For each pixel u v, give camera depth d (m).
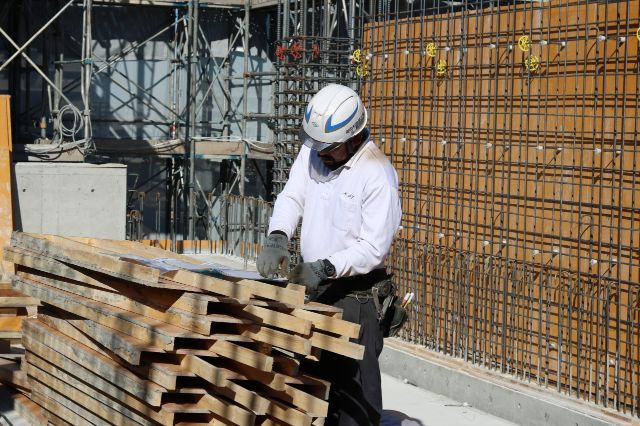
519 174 10.22
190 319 6.09
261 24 27.67
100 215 21.05
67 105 23.95
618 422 8.76
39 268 7.80
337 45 17.92
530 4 10.12
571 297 9.52
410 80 11.84
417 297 11.71
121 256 7.61
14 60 25.81
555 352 9.81
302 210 6.86
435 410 10.15
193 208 26.03
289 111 21.61
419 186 11.68
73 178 20.80
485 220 10.68
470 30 10.94
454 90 11.19
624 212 9.08
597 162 9.37
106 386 6.80
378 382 6.70
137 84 26.98
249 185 28.34
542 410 9.41
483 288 10.71
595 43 9.38
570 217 9.64
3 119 19.81
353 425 6.58
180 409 6.04
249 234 22.36
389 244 6.45
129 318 6.54
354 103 6.39
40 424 8.26
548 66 9.88
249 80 27.59
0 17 25.08
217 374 5.81
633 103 8.97
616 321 9.09
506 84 10.34
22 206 20.45
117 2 25.97
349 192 6.47
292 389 5.91
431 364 10.95
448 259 11.23
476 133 10.83
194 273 6.27
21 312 9.49
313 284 6.20
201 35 27.34
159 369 6.11
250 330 6.07
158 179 27.64
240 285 5.93
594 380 9.41
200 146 26.42
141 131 27.31
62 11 22.70
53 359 7.72
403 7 17.67
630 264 8.97
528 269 10.09
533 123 10.09
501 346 10.45
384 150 12.27
